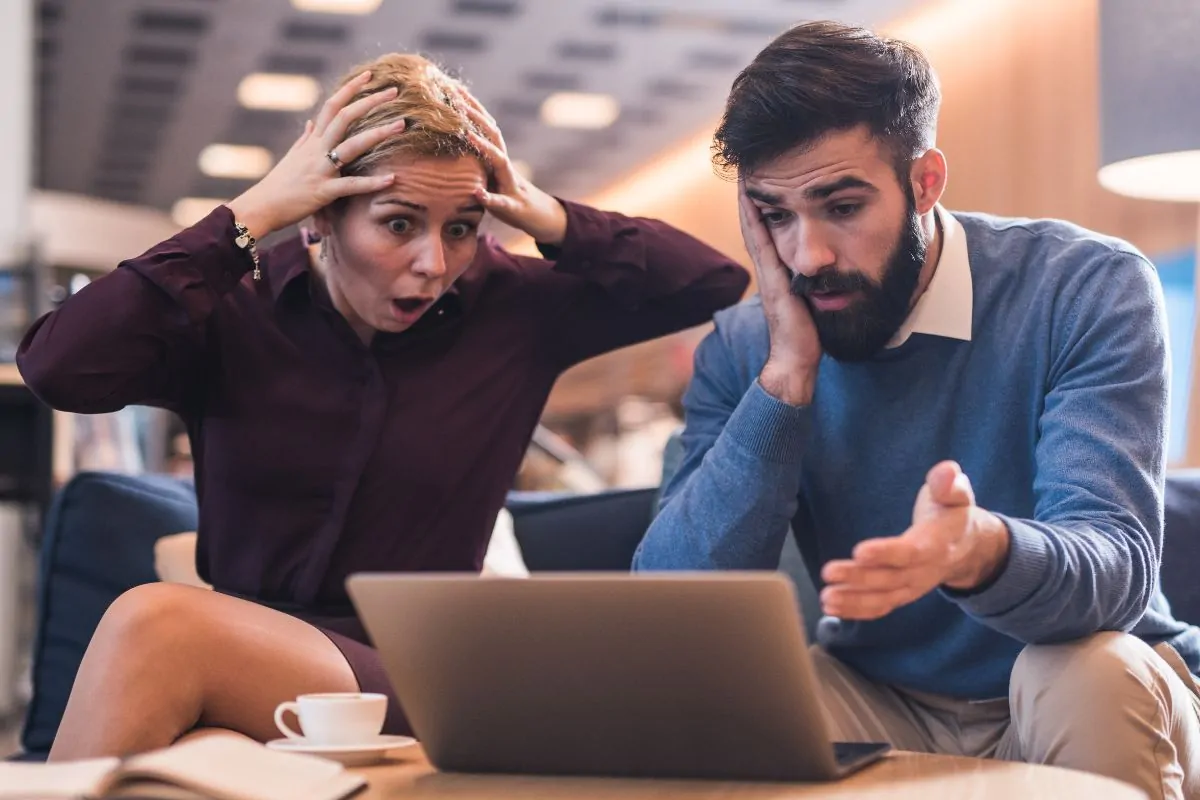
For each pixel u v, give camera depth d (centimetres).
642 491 231
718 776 107
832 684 157
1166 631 148
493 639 106
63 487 211
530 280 181
